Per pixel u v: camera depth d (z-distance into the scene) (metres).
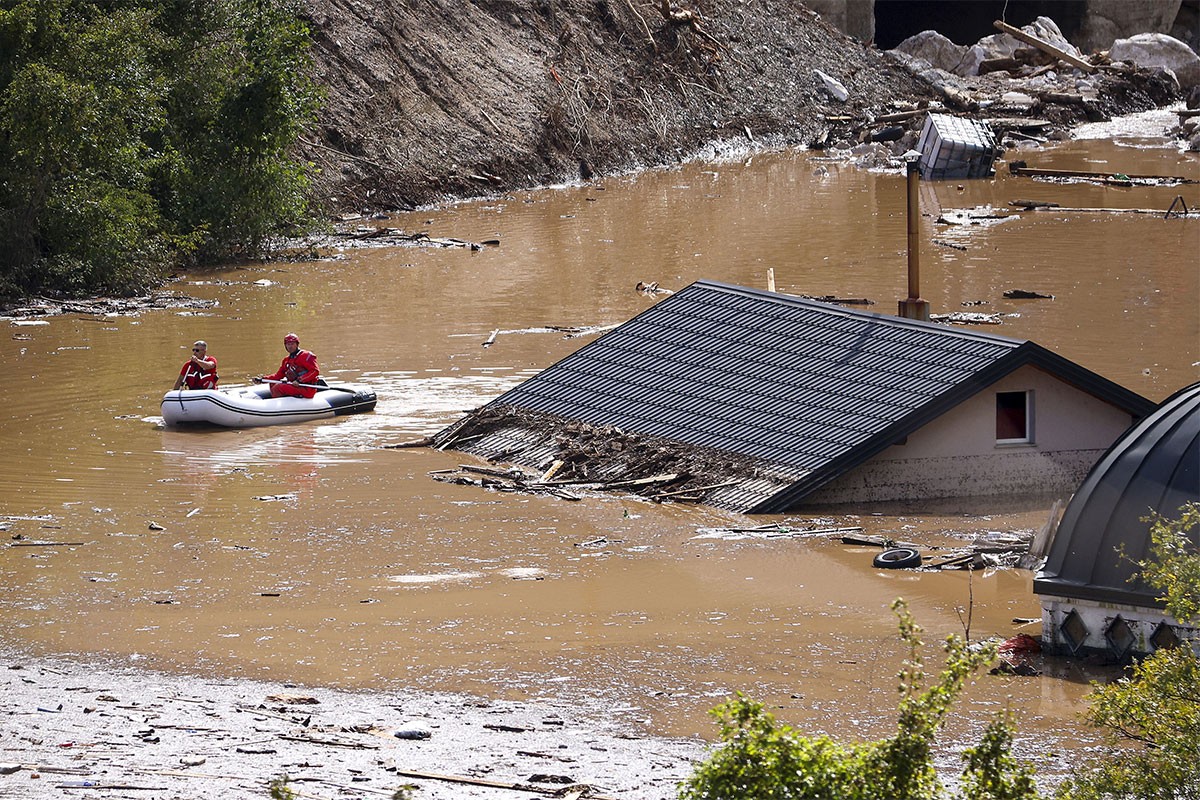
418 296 92.12
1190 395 34.38
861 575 40.09
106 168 97.75
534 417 56.84
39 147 91.75
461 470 52.50
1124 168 155.50
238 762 26.22
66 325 83.56
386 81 147.38
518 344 76.56
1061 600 33.41
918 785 19.03
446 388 66.94
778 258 104.50
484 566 41.00
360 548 42.88
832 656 33.50
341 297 92.31
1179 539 28.31
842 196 139.88
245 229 108.31
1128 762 23.48
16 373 70.56
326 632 35.41
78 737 27.70
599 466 51.50
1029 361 48.50
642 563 41.28
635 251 109.44
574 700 30.81
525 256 108.31
